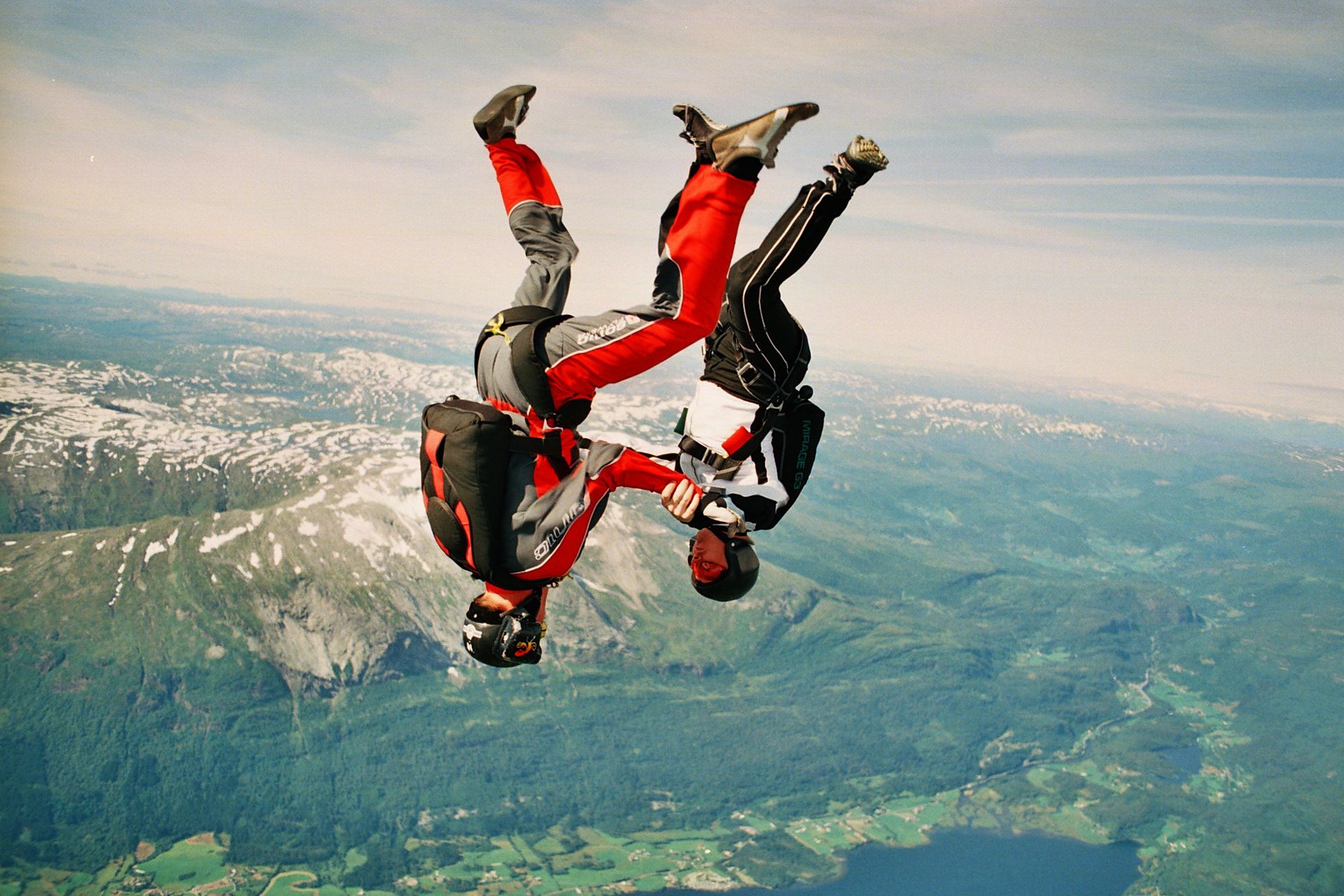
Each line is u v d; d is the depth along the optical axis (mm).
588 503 2504
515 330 2457
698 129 2277
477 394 2637
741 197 2162
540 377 2381
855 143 2729
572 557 2561
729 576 2592
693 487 2592
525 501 2471
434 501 2578
